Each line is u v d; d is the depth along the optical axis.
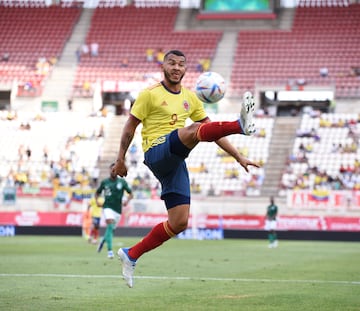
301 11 124.44
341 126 104.31
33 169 105.25
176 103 22.09
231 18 123.38
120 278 34.88
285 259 51.69
